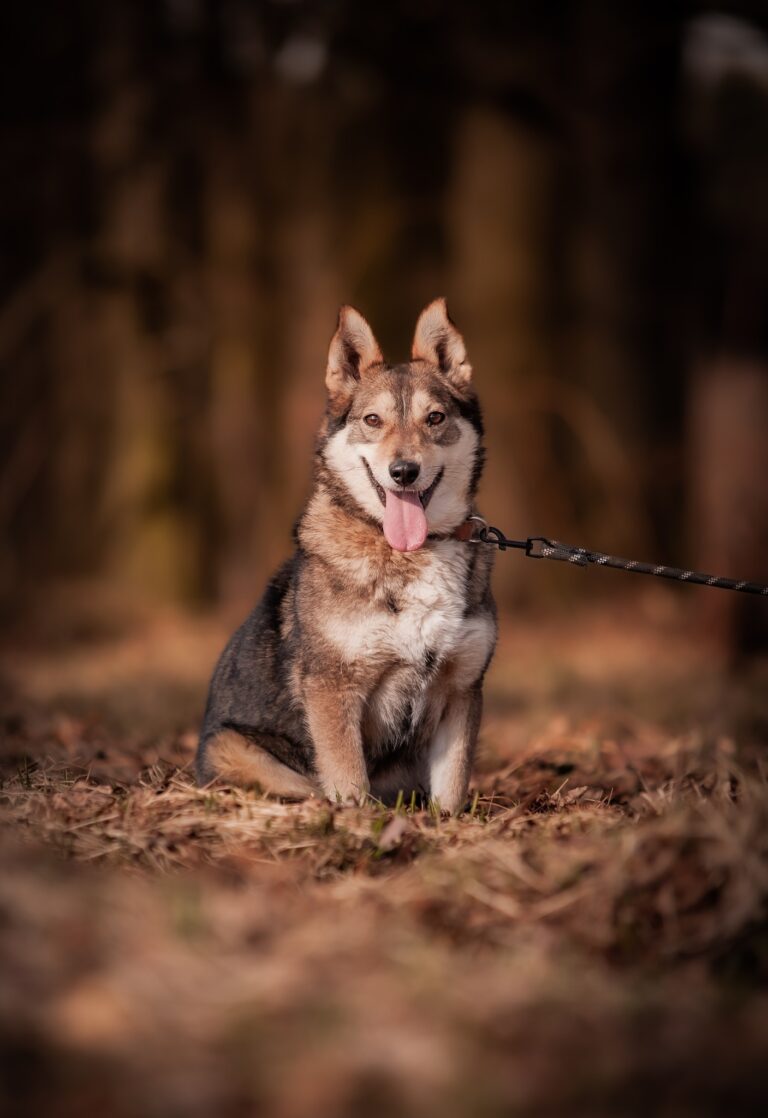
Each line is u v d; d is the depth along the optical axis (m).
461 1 17.48
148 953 3.75
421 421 6.35
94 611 18.92
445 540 6.27
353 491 6.34
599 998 3.63
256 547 19.98
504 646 16.12
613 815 5.82
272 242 20.47
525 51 17.61
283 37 19.34
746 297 17.22
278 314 20.52
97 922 3.90
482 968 3.89
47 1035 3.28
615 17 17.67
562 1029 3.43
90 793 5.92
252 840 5.24
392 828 5.29
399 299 19.62
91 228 20.91
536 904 4.46
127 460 20.34
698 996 3.73
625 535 18.48
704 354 18.17
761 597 15.32
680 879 4.39
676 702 11.34
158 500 20.22
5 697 11.47
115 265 20.31
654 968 4.09
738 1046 3.34
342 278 19.62
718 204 20.33
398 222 19.78
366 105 18.95
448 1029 3.40
